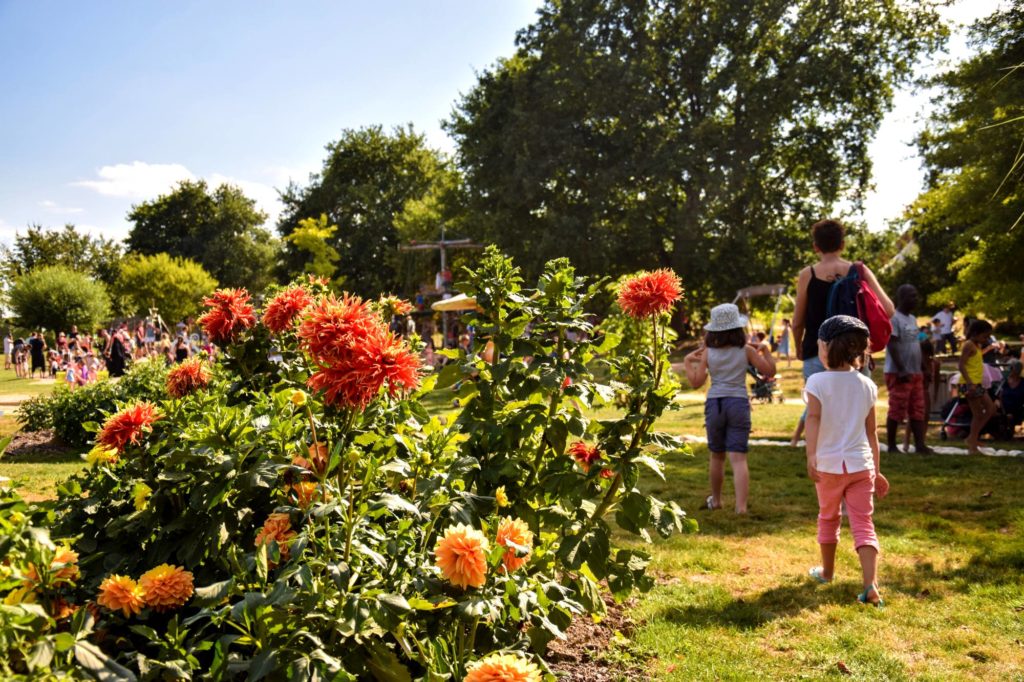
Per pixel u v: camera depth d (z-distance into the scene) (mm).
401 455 2938
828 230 5520
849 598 4180
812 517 5926
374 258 54844
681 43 34688
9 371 35469
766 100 32781
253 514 2723
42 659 1644
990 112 15469
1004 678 3240
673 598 4184
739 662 3416
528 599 2318
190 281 57938
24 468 9062
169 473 2625
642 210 33688
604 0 34969
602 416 11250
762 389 15617
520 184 35250
